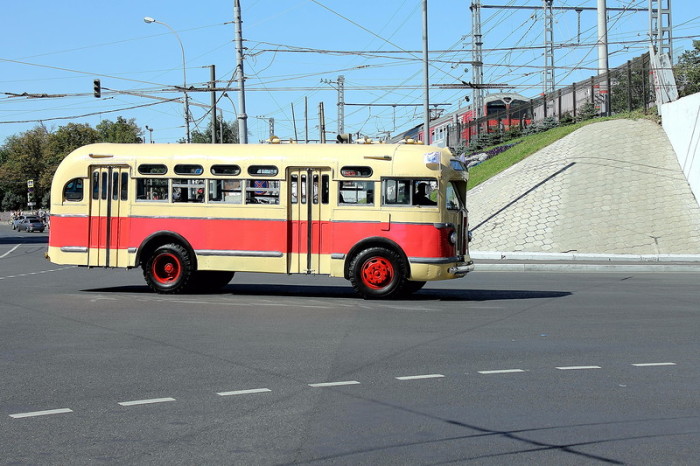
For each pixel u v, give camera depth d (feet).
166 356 30.50
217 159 53.31
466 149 180.75
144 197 54.39
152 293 55.06
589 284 64.64
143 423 20.92
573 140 128.16
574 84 152.66
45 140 383.24
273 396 23.97
